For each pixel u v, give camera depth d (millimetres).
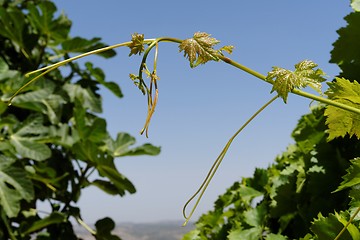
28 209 3135
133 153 3607
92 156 3289
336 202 1472
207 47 758
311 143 1609
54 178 3225
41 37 3715
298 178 1634
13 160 2848
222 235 2139
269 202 1863
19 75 3256
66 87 3732
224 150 870
